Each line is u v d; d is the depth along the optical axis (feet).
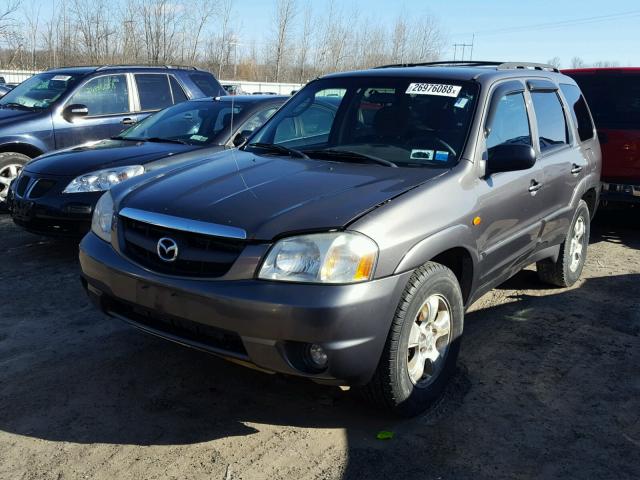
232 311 9.09
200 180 11.32
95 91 26.55
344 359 9.12
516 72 14.75
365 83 14.14
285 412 10.93
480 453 9.89
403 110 13.12
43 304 15.48
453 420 10.81
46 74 27.99
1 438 9.87
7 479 8.89
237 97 22.93
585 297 17.22
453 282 11.01
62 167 18.67
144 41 94.07
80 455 9.51
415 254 9.85
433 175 11.27
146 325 10.39
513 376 12.50
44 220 18.37
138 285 10.03
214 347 9.60
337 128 13.56
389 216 9.72
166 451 9.69
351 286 9.05
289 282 9.04
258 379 12.03
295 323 8.89
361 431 10.41
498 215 12.38
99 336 13.73
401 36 120.57
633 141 22.33
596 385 12.24
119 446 9.78
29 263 18.67
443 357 11.23
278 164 12.06
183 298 9.50
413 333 10.41
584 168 17.03
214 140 20.70
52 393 11.28
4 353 12.77
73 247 20.40
